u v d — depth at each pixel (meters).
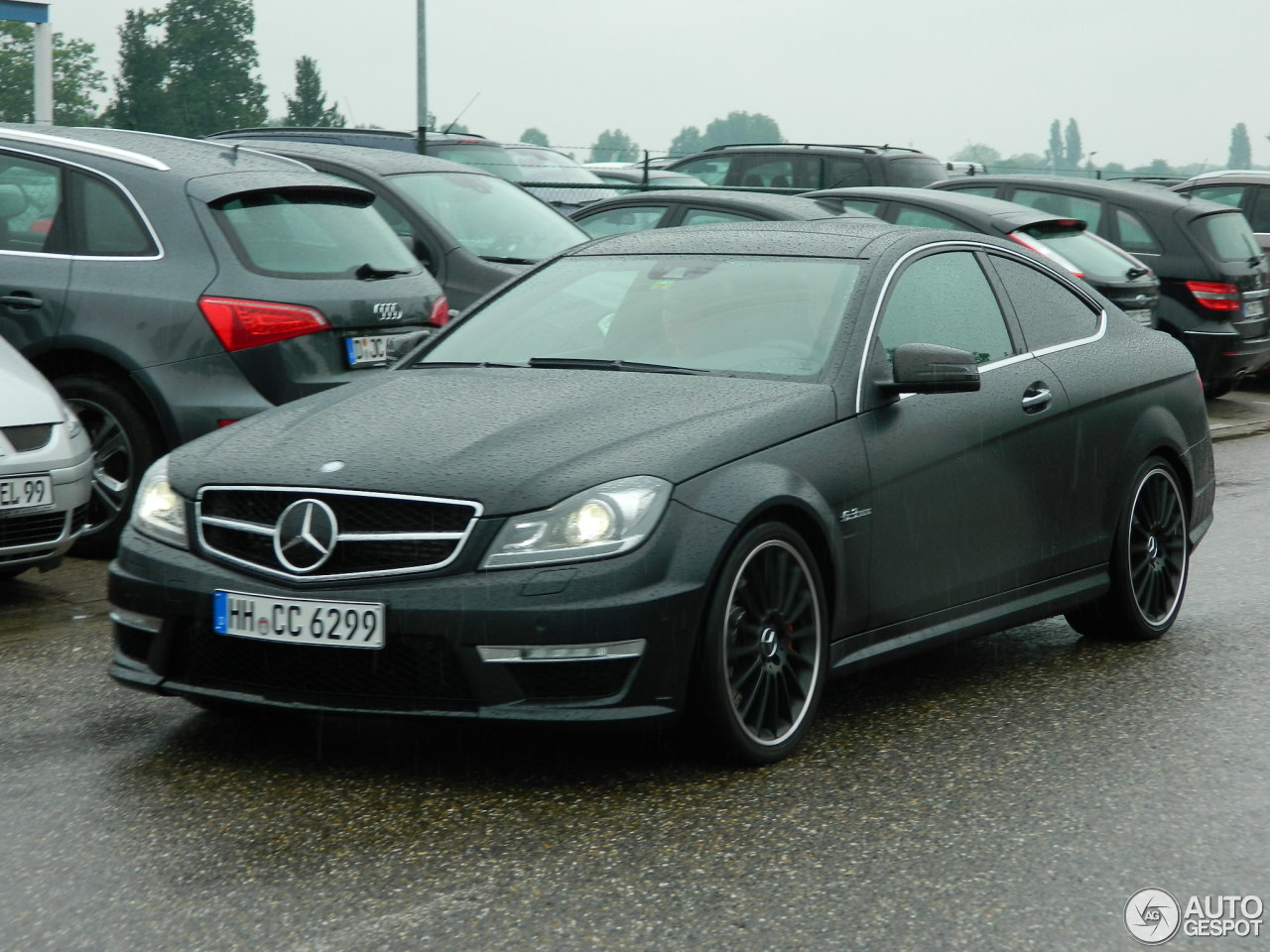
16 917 3.46
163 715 4.98
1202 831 4.02
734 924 3.41
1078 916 3.48
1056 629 6.35
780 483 4.45
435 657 4.13
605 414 4.56
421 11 23.09
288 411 4.92
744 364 4.98
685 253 5.63
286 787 4.29
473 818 4.05
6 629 6.12
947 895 3.58
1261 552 7.91
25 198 7.43
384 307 7.41
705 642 4.25
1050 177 14.62
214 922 3.42
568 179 20.36
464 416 4.59
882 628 4.90
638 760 4.52
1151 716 5.06
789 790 4.28
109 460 7.17
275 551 4.26
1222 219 13.91
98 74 68.75
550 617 4.05
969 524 5.20
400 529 4.18
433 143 17.67
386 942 3.31
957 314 5.46
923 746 4.71
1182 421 6.30
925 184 19.42
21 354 7.03
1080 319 6.07
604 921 3.42
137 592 4.45
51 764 4.50
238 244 7.15
